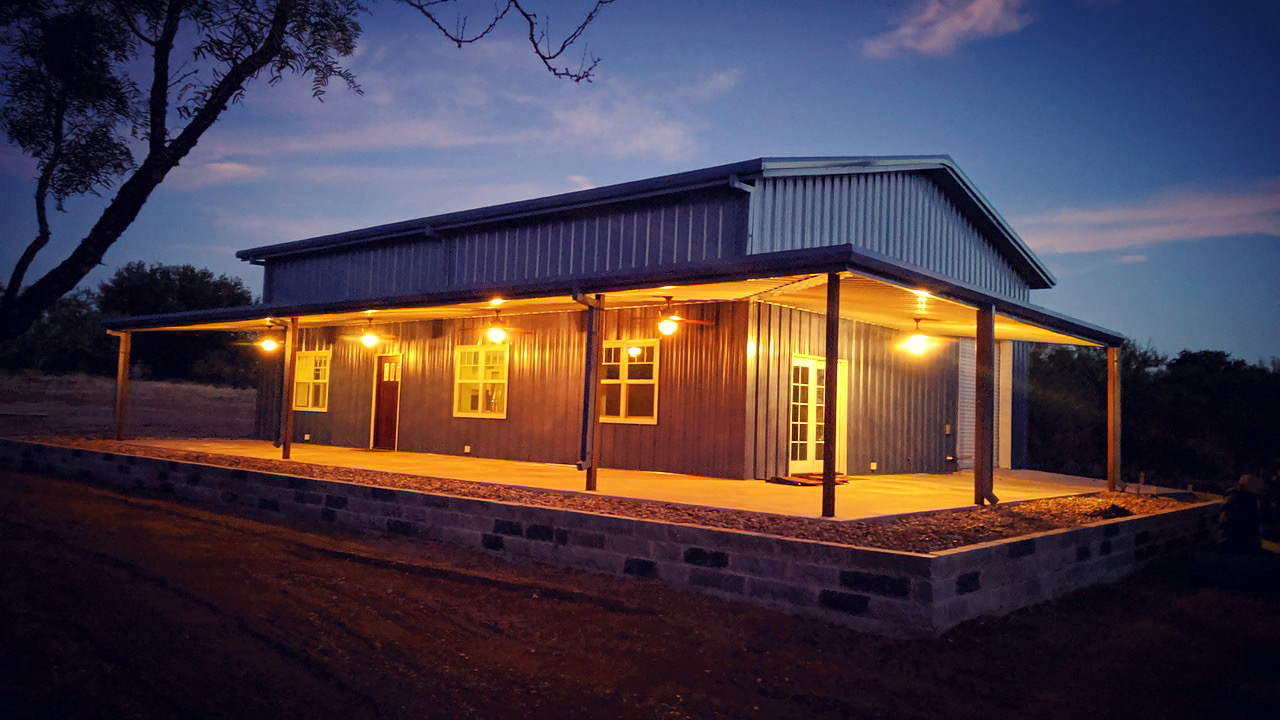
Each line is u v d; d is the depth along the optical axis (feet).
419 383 52.37
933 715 14.70
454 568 24.27
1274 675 17.74
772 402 38.50
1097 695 16.03
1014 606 21.66
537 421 45.27
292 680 15.39
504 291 34.19
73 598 19.54
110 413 85.10
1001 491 37.99
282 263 64.39
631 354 41.52
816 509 27.04
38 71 13.89
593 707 14.71
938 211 51.13
